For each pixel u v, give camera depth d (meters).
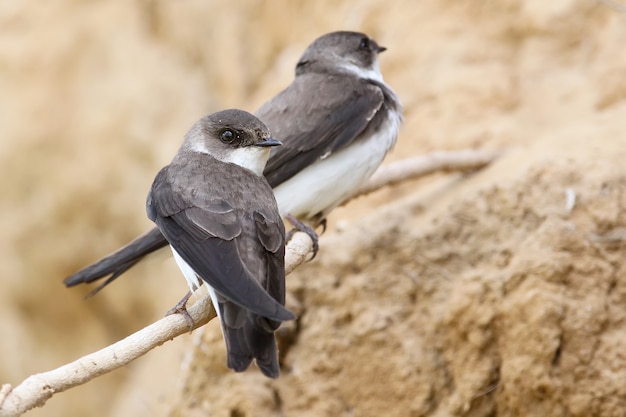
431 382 10.24
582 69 13.48
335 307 10.71
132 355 7.52
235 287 7.21
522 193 10.55
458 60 14.10
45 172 17.52
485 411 10.05
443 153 11.69
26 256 17.59
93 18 18.00
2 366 17.91
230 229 7.82
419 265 10.66
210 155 8.84
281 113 11.27
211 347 10.71
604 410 9.48
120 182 17.23
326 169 11.02
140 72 17.50
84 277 10.20
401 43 14.72
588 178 10.41
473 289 10.15
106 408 17.36
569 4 13.89
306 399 10.55
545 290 9.80
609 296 9.84
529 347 9.73
